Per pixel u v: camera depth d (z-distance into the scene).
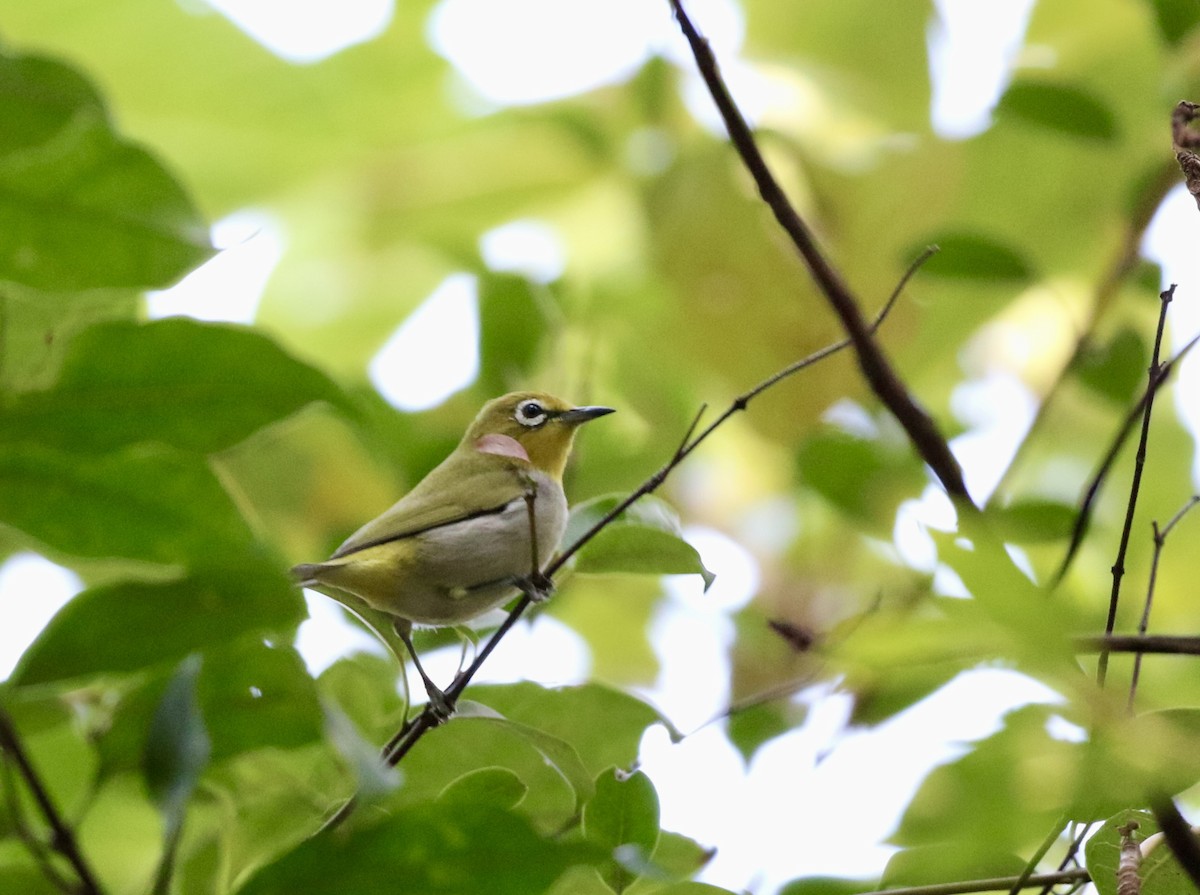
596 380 14.62
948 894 7.12
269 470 14.08
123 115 15.57
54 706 6.26
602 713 8.12
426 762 7.99
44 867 4.56
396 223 16.66
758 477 15.40
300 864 4.50
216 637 4.68
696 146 15.67
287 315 16.67
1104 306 11.55
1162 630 13.11
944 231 10.62
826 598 13.83
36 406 4.44
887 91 15.38
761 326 14.00
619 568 7.96
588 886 6.94
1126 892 6.05
